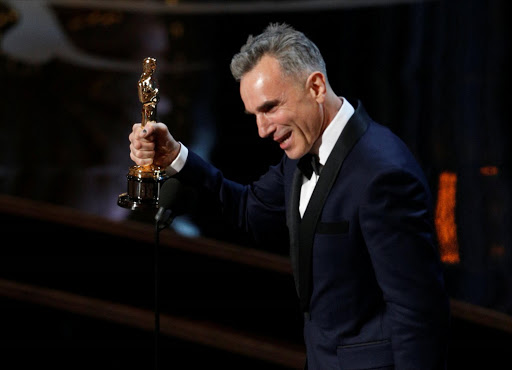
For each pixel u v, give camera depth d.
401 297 5.15
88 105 24.72
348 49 24.02
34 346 11.70
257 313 11.62
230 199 6.69
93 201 17.61
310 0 25.22
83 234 13.43
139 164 5.99
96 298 11.83
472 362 10.09
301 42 5.29
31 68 26.58
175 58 26.23
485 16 23.02
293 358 10.16
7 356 11.68
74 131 22.84
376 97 21.84
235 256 12.75
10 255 13.12
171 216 5.30
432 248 5.21
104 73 26.38
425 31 23.69
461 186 16.61
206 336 10.69
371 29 24.23
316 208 5.51
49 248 13.37
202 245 13.01
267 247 13.92
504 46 22.56
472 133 19.44
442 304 5.19
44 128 22.97
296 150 5.47
